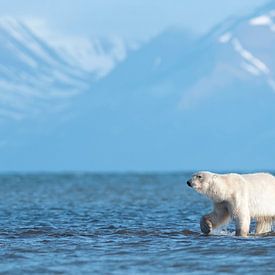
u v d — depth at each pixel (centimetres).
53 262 6638
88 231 8756
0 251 7144
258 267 6381
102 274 6194
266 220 8294
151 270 6331
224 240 7750
